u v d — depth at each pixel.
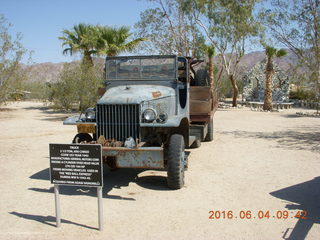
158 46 25.23
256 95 37.03
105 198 5.87
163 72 7.30
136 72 7.43
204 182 6.70
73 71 20.83
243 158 8.74
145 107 6.18
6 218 5.01
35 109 26.58
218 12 24.36
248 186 6.43
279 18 16.70
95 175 4.52
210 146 10.41
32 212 5.24
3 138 12.16
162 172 7.53
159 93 6.76
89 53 23.80
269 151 9.60
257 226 4.70
